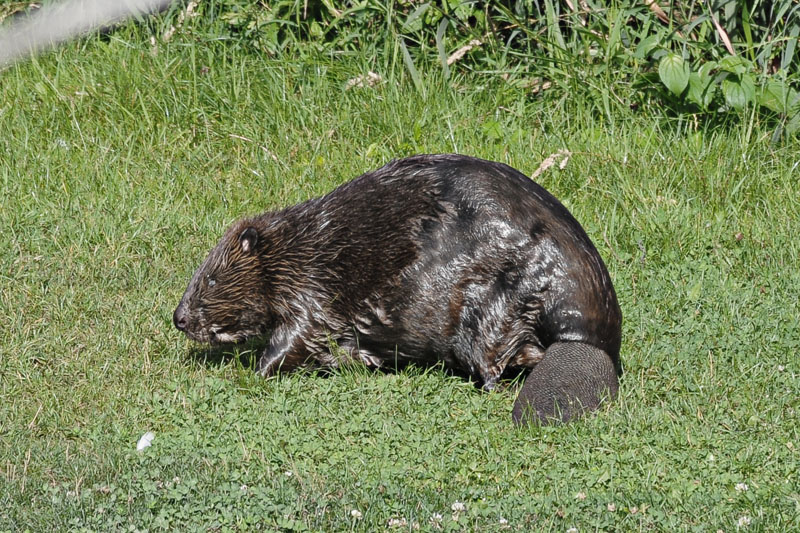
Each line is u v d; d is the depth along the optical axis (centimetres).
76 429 934
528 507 797
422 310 1007
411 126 1499
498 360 1000
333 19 1667
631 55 1516
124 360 1059
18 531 757
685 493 823
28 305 1153
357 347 1051
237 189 1413
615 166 1402
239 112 1536
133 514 780
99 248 1270
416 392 1002
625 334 1116
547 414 925
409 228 1009
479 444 904
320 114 1533
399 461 884
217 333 1060
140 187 1409
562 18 1598
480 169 1018
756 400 989
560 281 979
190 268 1241
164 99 1552
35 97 1559
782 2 1483
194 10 1689
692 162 1413
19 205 1346
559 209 1016
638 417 944
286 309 1044
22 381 1020
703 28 1534
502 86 1567
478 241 991
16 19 1608
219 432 930
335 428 943
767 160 1432
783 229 1316
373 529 767
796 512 785
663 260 1263
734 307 1161
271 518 781
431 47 1627
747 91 1448
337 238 1033
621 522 778
